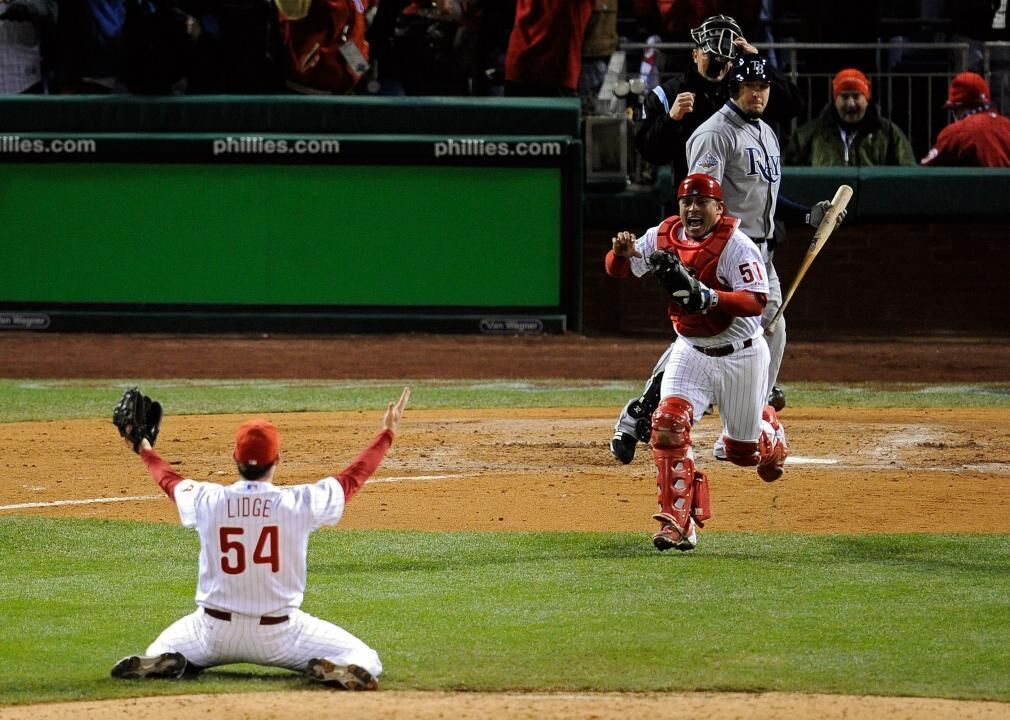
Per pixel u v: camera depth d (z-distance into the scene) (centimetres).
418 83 7231
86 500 3475
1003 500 3425
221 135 6931
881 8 8000
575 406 5091
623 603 2486
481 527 3166
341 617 2406
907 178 6844
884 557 2847
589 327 7175
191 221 7006
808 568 2750
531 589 2592
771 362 3550
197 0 6962
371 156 6919
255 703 1889
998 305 6994
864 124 6956
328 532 3100
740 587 2598
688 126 3566
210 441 4309
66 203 7000
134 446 2045
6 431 4528
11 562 2836
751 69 3334
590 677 2045
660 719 1828
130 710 1859
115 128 6950
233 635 1958
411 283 7025
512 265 7006
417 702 1903
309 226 7000
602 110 7144
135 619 2400
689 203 2733
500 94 7419
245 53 7019
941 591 2573
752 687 2000
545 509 3350
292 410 4994
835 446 4184
